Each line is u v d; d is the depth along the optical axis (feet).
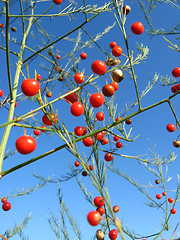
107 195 0.32
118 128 0.70
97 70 0.54
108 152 0.69
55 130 0.51
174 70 0.61
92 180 0.36
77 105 0.54
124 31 0.55
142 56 0.66
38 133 0.71
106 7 0.68
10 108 0.61
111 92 0.54
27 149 0.48
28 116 0.52
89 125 0.60
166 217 0.80
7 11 0.54
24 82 0.50
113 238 0.48
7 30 0.55
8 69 0.58
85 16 0.68
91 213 0.39
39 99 0.55
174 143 0.64
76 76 0.55
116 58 0.61
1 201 0.79
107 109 0.70
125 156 0.72
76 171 0.83
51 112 0.54
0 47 0.74
